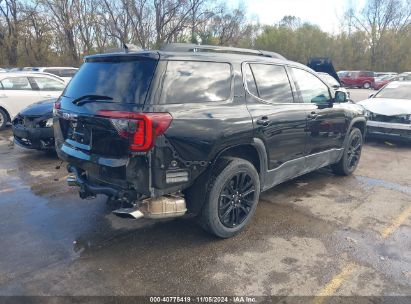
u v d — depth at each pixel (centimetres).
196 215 363
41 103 689
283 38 5600
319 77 505
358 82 3528
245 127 361
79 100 343
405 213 445
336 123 521
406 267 327
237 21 4150
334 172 592
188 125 313
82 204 459
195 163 323
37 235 378
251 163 395
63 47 3612
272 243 367
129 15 3478
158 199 317
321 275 314
